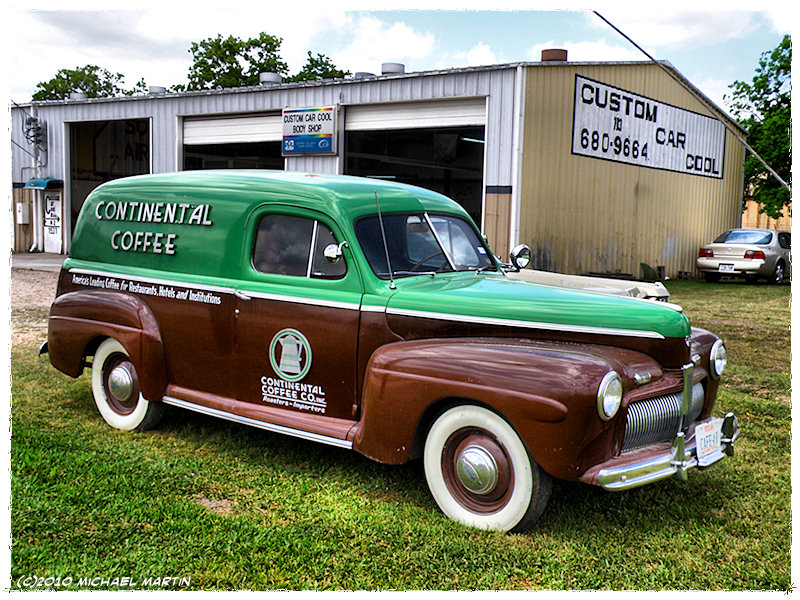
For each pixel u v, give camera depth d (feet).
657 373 12.03
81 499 12.36
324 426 13.46
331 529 11.60
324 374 13.58
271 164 78.64
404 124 53.42
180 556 10.61
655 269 65.10
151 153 67.05
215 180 15.62
